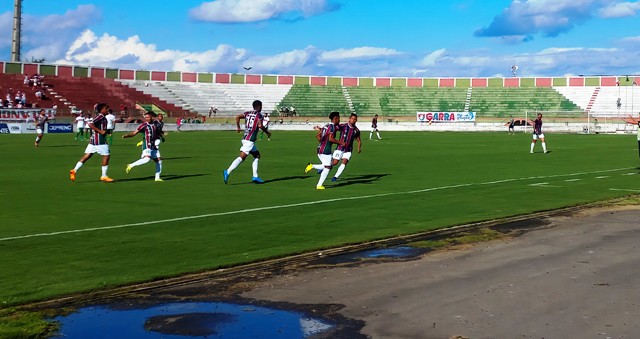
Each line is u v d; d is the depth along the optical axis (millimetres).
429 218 13383
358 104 99750
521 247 10602
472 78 100500
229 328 6762
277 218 13312
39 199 16172
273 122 86375
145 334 6609
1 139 50250
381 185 19531
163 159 30875
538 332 6520
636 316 7000
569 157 32938
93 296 7855
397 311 7250
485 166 26984
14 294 7812
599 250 10344
